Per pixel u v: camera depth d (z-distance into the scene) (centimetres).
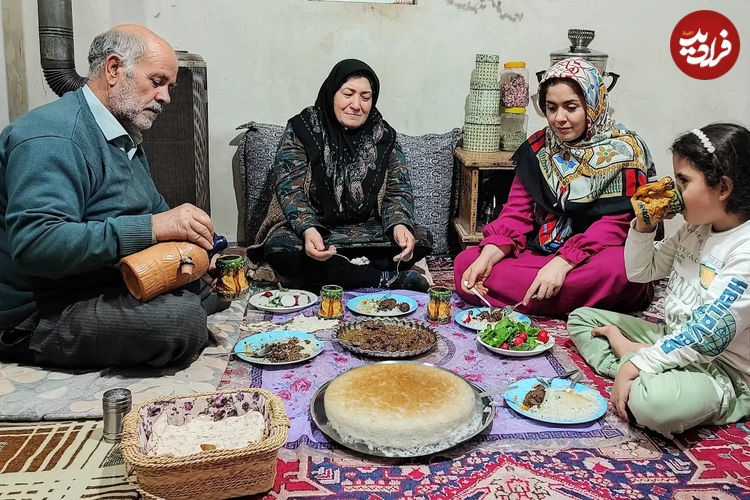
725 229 206
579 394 220
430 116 409
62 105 228
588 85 278
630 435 203
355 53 394
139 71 231
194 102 349
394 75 400
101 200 234
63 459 187
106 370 237
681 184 204
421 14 393
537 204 309
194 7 377
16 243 216
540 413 209
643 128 422
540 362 247
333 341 260
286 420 172
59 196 217
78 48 371
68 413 208
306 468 183
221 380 230
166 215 232
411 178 388
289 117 400
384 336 254
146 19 374
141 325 226
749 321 198
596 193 290
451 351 254
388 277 324
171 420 182
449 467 185
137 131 249
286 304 295
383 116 405
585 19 402
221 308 291
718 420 209
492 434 200
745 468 188
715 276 205
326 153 331
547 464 187
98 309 227
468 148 388
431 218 393
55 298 233
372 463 186
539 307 296
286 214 320
